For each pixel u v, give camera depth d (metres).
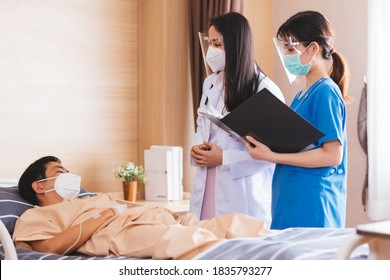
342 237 1.76
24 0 3.32
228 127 2.23
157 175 3.44
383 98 3.16
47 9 3.39
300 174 2.16
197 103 3.57
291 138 2.12
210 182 2.54
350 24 3.42
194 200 2.59
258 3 3.79
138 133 3.74
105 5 3.59
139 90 3.73
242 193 2.47
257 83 2.40
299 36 2.15
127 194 3.42
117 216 2.21
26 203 2.54
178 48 3.62
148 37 3.68
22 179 2.56
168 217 2.28
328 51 2.18
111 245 2.09
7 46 3.28
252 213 2.48
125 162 3.68
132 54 3.70
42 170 2.54
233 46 2.36
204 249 1.83
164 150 3.42
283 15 3.78
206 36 2.51
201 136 2.61
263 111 2.10
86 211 2.32
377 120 3.17
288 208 2.19
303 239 1.87
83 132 3.52
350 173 3.42
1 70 3.26
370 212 3.22
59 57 3.44
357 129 3.37
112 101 3.63
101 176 3.59
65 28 3.46
